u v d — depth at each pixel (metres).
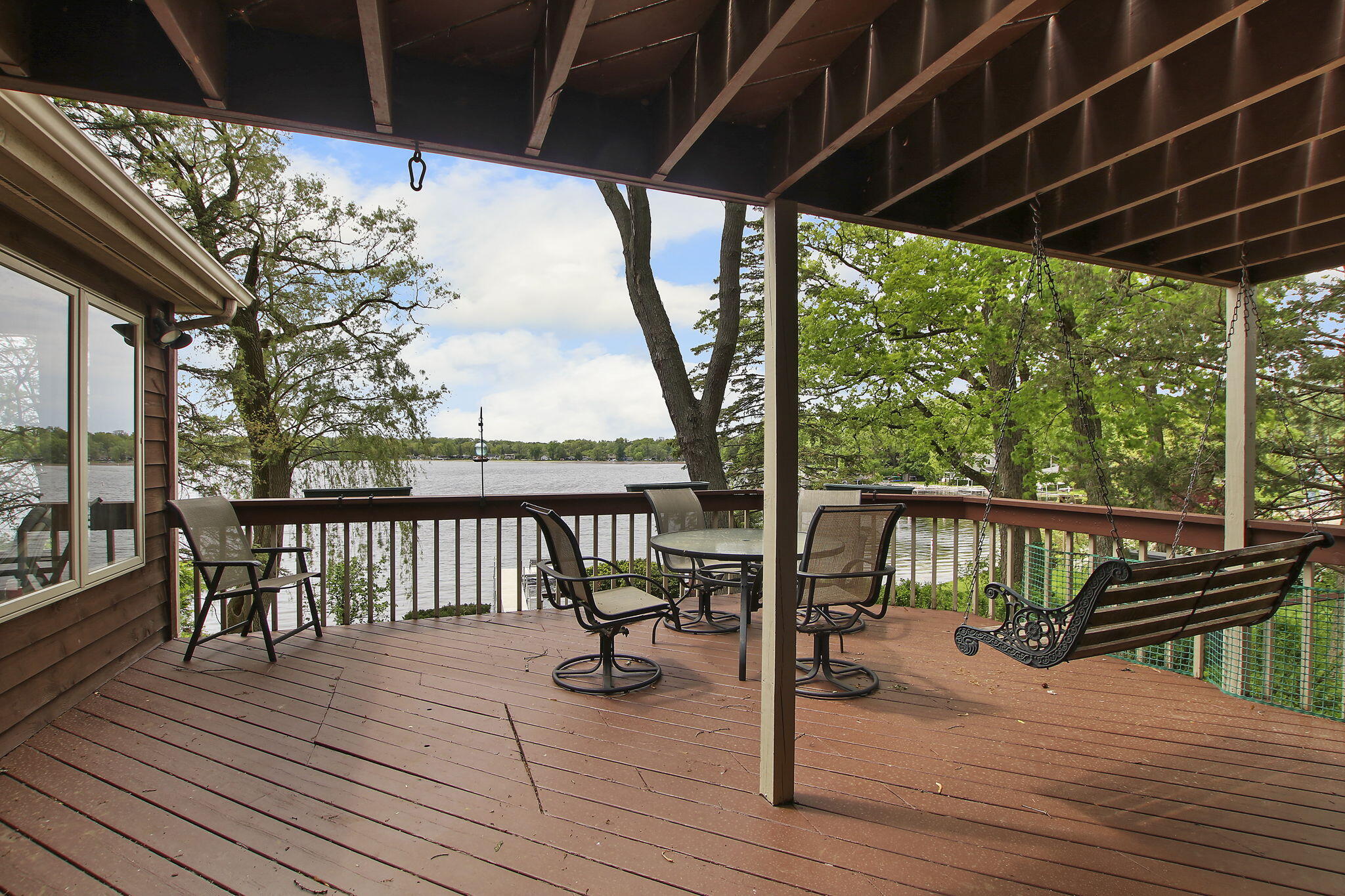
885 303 9.98
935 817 2.24
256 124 1.81
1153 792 2.42
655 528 5.14
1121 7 1.59
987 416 9.90
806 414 11.34
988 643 2.59
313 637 4.39
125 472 3.90
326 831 2.15
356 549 11.30
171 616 4.43
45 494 3.14
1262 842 2.11
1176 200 2.76
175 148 9.86
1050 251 3.06
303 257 11.74
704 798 2.35
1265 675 3.40
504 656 3.98
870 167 2.49
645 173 2.17
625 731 2.91
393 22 1.73
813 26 1.78
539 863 1.98
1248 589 2.53
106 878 1.93
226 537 4.22
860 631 4.50
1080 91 1.69
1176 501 8.29
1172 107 1.90
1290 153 2.40
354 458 11.78
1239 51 1.75
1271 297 7.82
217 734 2.89
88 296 3.50
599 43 1.84
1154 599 2.31
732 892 1.85
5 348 2.90
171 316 4.49
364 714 3.10
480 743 2.79
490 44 1.85
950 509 5.12
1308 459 7.87
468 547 14.64
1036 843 2.09
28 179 2.58
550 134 2.04
